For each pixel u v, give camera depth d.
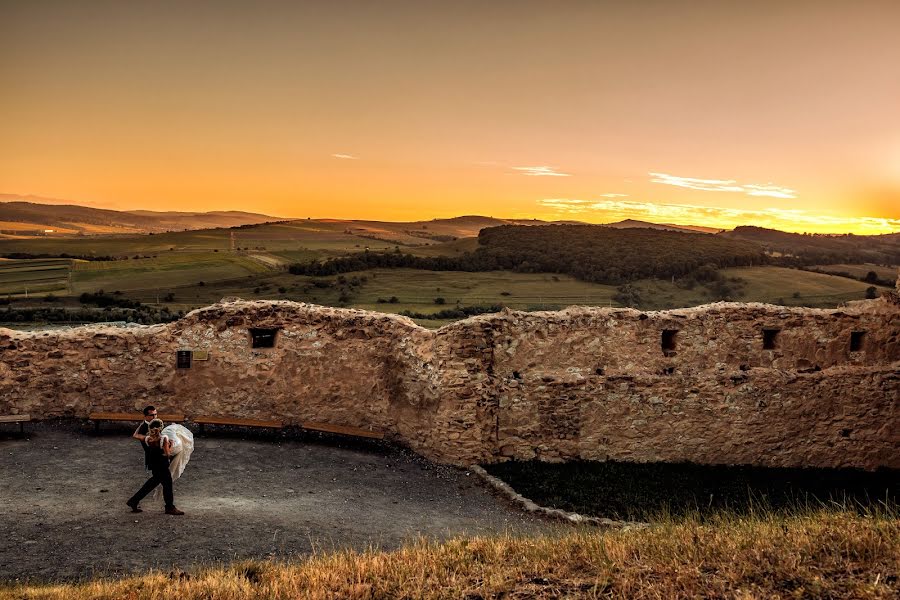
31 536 8.77
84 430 14.07
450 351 14.69
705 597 6.37
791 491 14.27
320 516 10.55
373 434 14.87
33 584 7.36
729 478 14.90
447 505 12.14
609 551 7.62
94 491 10.66
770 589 6.41
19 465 11.72
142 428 9.96
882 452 16.56
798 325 16.67
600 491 13.34
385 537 9.91
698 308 16.59
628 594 6.55
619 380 15.57
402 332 15.54
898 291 17.05
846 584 6.37
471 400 14.53
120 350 15.10
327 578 7.17
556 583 6.93
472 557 7.88
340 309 16.14
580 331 15.60
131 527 9.29
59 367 14.77
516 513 12.05
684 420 15.81
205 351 15.41
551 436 15.16
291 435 15.06
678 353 16.14
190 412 15.34
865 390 16.56
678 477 14.62
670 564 7.14
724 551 7.36
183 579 7.34
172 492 10.24
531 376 15.18
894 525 7.78
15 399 14.49
